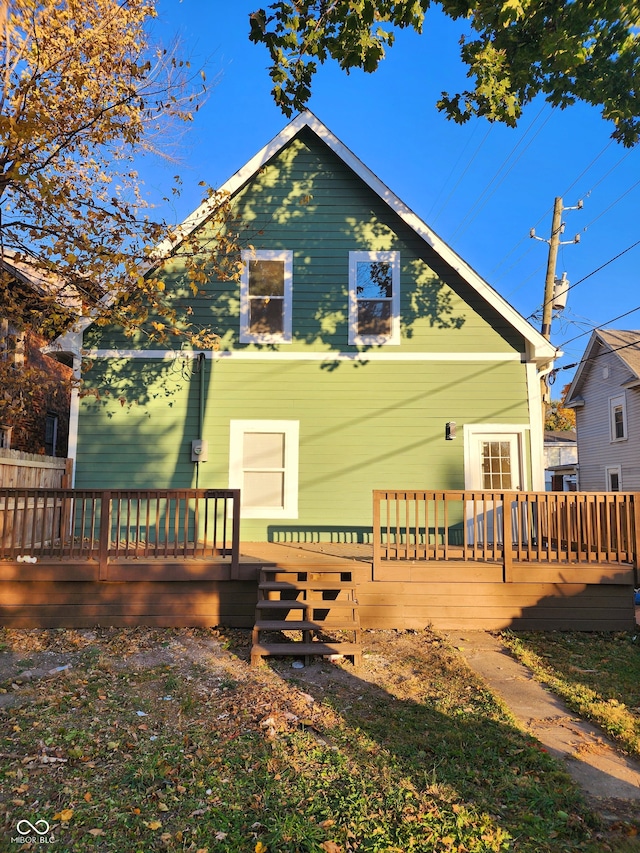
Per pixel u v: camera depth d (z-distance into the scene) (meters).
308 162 10.44
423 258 10.32
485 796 3.62
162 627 7.47
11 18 6.88
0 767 3.94
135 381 9.95
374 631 7.51
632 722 4.80
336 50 6.10
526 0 7.28
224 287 10.16
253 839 3.15
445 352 10.16
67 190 7.52
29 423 13.07
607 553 7.89
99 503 9.70
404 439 10.01
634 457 22.81
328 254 10.30
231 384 10.03
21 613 7.37
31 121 6.66
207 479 9.85
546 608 7.66
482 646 7.00
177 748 4.23
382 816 3.36
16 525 7.60
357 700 5.21
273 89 6.42
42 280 8.55
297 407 10.03
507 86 8.52
